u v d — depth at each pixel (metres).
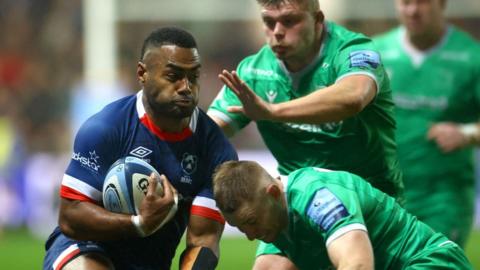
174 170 19.72
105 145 19.42
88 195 19.39
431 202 31.44
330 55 21.94
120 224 18.86
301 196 18.38
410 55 31.97
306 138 22.45
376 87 21.38
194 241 19.84
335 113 20.28
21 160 57.03
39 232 56.41
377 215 19.00
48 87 62.47
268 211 18.14
